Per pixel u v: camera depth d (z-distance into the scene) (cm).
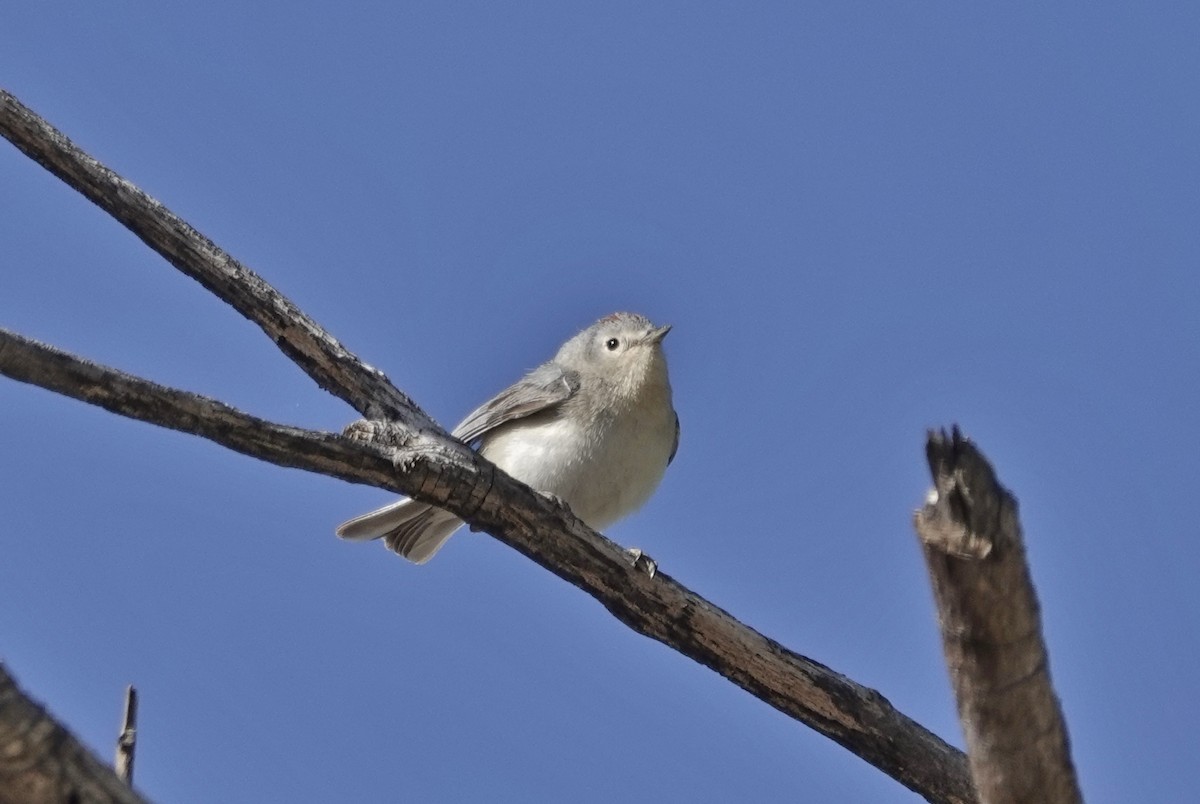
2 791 539
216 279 1178
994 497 581
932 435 580
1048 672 630
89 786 545
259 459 1052
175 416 990
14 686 535
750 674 1148
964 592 600
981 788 668
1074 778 662
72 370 943
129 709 834
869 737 1114
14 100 1143
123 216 1168
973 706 640
